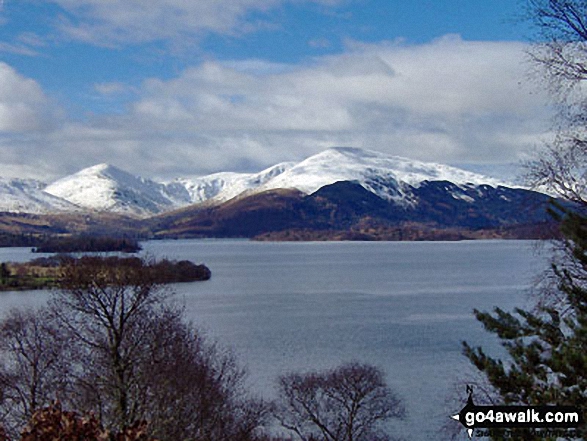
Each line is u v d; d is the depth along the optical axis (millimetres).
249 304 107188
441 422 41094
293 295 121812
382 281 149125
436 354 62031
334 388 43969
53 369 31797
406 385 50656
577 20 13703
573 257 15367
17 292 116375
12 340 37219
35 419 12359
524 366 14805
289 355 62750
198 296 120875
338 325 82188
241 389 48219
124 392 26406
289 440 41000
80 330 33250
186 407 29312
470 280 146000
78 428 12234
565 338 14758
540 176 15781
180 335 32906
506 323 15602
